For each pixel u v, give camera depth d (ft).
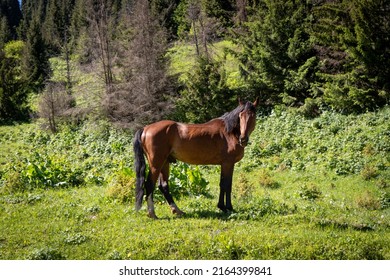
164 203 34.47
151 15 102.06
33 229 27.20
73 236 25.21
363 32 67.72
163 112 87.51
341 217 30.86
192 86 83.51
